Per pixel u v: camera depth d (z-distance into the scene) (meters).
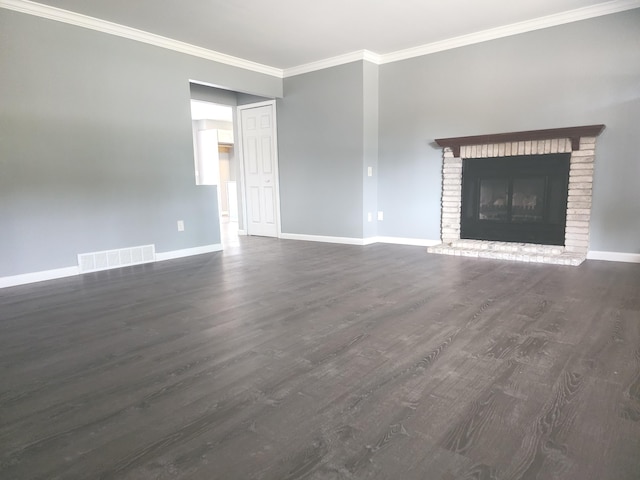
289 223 6.54
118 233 4.49
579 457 1.35
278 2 3.85
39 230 3.90
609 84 4.12
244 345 2.32
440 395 1.75
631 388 1.77
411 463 1.34
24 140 3.77
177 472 1.32
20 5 3.67
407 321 2.64
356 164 5.65
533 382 1.84
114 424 1.59
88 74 4.16
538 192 4.64
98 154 4.28
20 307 3.11
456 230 5.22
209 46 5.07
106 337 2.48
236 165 7.06
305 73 5.97
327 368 2.02
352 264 4.44
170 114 4.89
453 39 4.96
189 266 4.51
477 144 4.88
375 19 4.31
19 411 1.70
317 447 1.43
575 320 2.59
